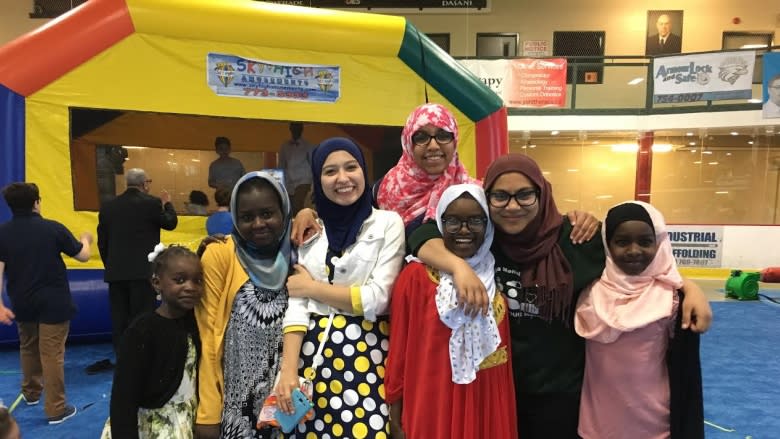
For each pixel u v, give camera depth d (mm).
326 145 1744
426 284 1622
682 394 1614
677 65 9695
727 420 3402
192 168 6430
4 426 1633
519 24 13227
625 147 11602
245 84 4691
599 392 1668
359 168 1722
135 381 1593
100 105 4406
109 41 4332
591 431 1683
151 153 6277
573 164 11867
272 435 1669
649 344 1613
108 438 1660
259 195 1605
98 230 4000
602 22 13234
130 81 4438
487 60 9758
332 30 4730
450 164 2088
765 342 5324
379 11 12906
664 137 11250
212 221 4660
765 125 9430
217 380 1669
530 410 1740
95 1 4281
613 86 12094
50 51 4215
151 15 4344
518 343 1721
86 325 4793
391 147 5426
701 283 9078
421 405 1566
